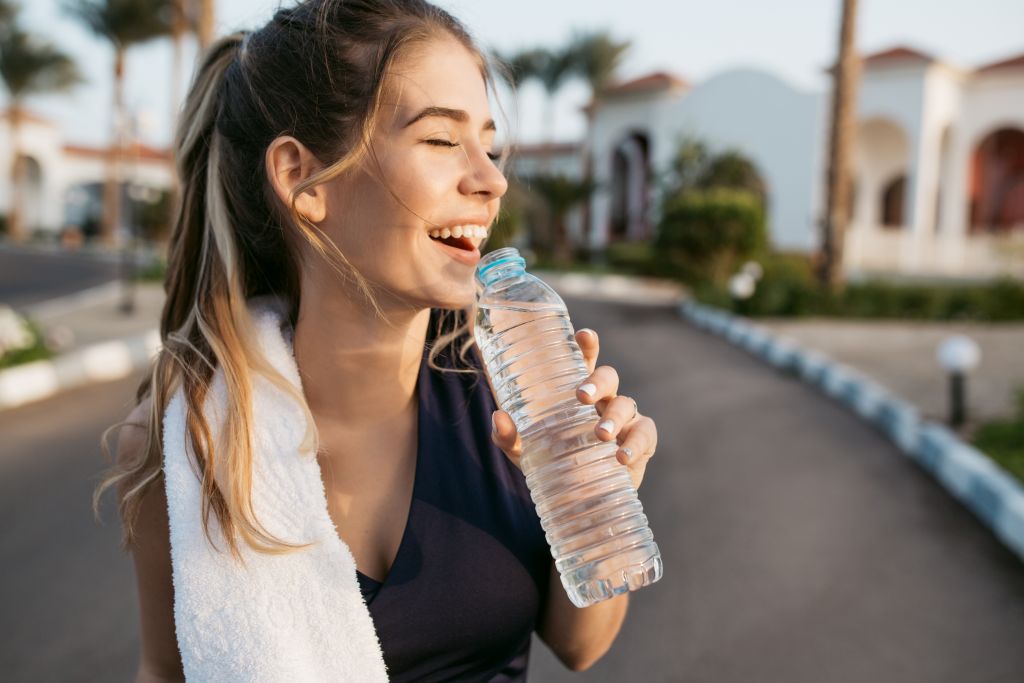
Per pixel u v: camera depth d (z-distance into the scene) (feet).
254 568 3.53
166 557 3.84
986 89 89.45
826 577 13.37
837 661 10.80
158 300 56.95
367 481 4.00
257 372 3.78
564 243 99.40
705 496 17.34
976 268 71.82
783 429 23.41
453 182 3.59
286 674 3.47
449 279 3.69
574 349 4.17
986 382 28.86
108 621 12.12
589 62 108.17
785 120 89.66
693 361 35.73
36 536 15.35
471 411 4.15
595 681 10.40
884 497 17.39
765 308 50.65
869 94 86.17
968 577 13.39
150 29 112.27
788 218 89.86
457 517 3.92
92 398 27.66
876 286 54.13
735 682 10.30
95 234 159.02
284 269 4.17
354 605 3.58
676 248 67.10
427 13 3.68
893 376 30.19
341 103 3.57
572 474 3.93
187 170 4.32
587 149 110.01
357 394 3.97
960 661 10.80
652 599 12.64
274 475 3.66
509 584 3.93
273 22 3.84
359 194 3.60
